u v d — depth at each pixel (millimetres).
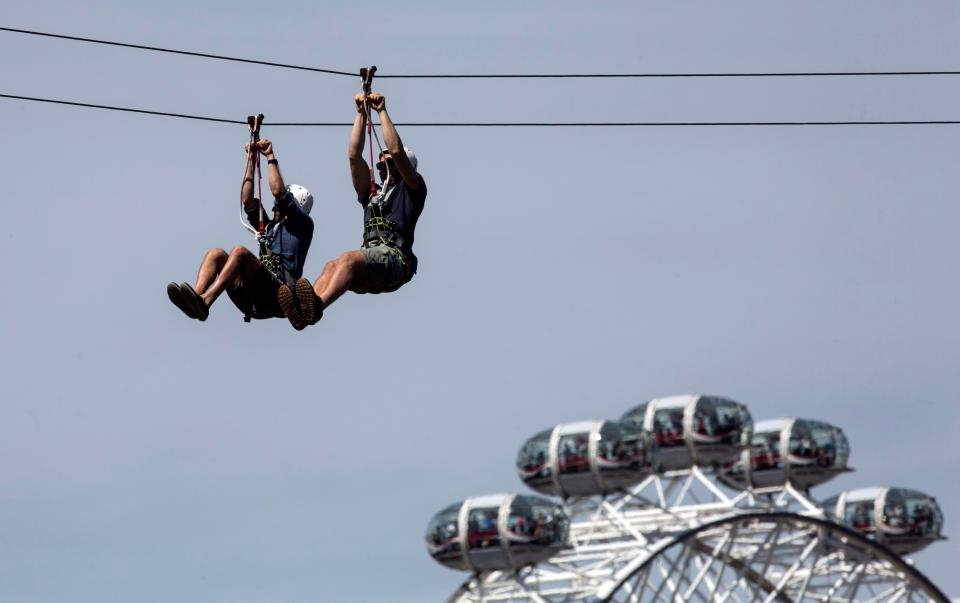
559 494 186250
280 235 94250
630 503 186500
